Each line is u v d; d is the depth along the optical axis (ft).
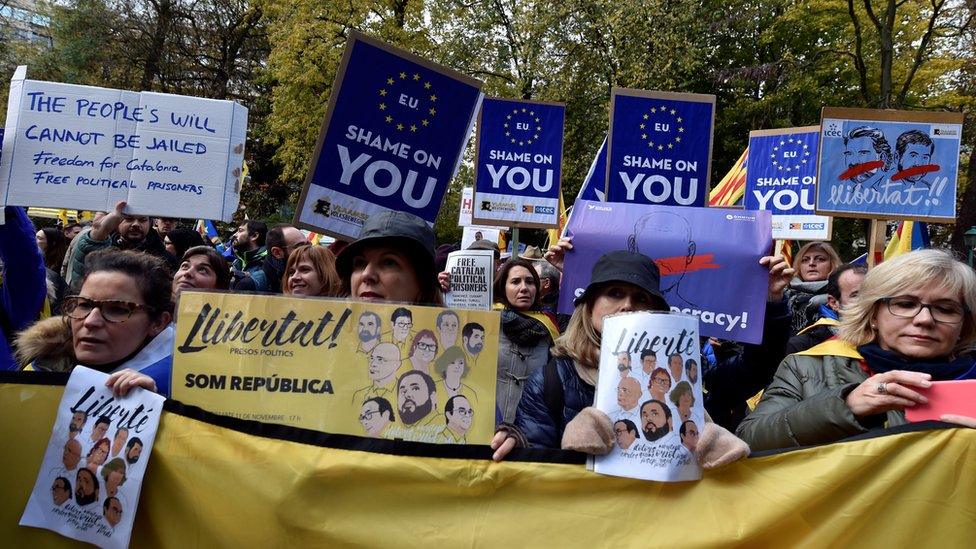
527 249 24.14
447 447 6.04
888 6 51.83
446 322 6.36
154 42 85.66
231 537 5.89
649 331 5.84
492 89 74.84
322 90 69.00
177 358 6.21
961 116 13.10
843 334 7.20
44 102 10.65
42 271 9.39
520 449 6.03
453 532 5.89
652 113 13.57
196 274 12.83
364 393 6.24
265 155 96.32
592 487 5.91
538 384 7.18
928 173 13.21
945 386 5.73
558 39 67.82
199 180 11.27
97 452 6.02
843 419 5.90
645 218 10.18
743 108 68.33
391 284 7.50
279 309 6.31
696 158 13.61
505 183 17.07
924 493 5.62
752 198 20.33
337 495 5.93
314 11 67.15
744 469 5.84
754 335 9.42
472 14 76.07
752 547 5.80
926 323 6.57
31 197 10.55
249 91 96.43
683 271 9.82
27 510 6.02
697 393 5.80
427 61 11.16
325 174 10.88
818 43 69.77
